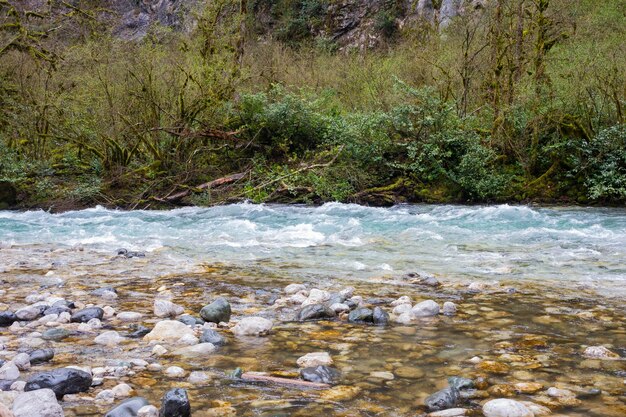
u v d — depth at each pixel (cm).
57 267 655
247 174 1427
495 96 1518
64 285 558
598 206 1287
